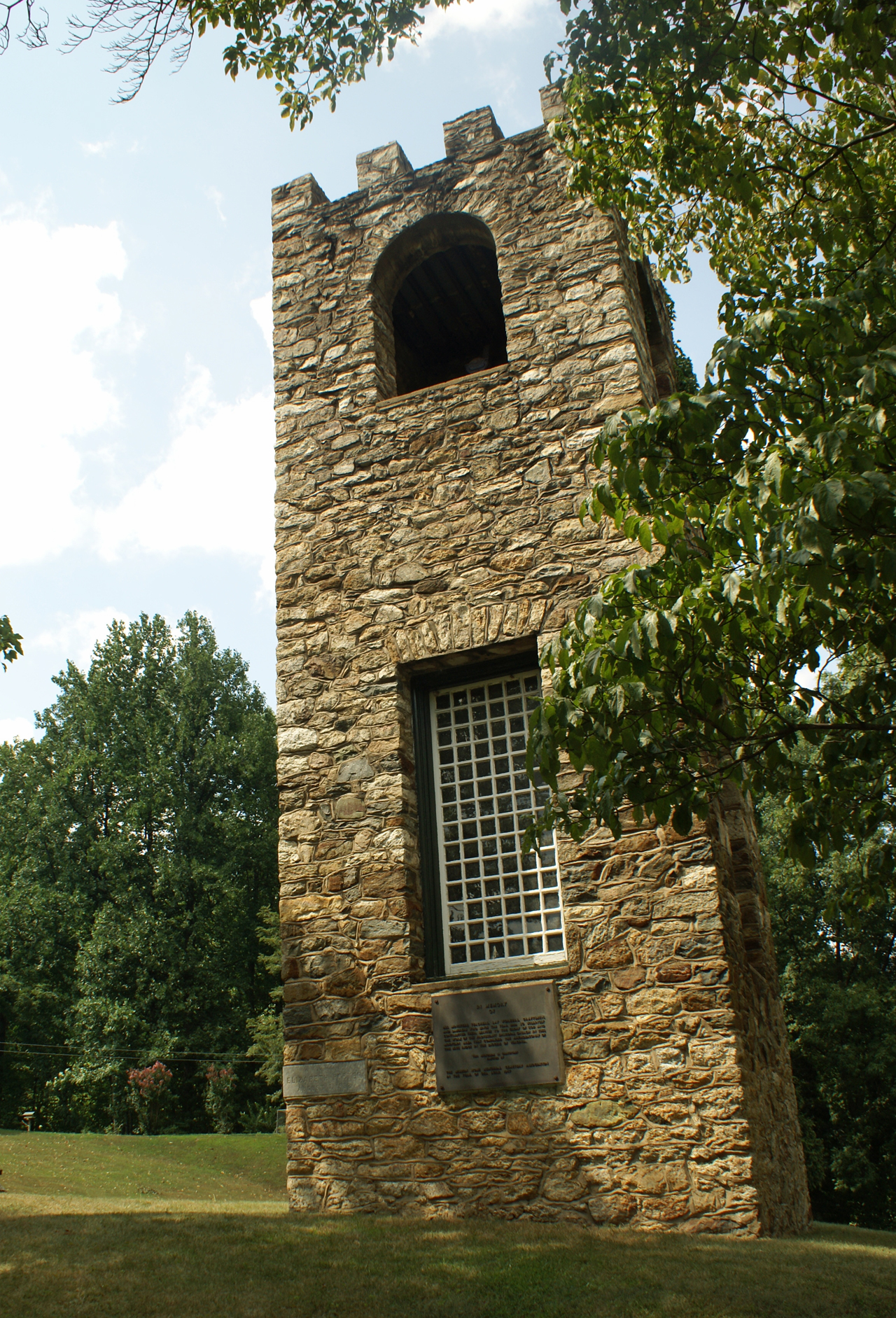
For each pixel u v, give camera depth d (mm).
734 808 9531
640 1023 7465
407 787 9008
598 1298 5164
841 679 6910
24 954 34281
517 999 7812
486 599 9164
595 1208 7145
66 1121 35688
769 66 6090
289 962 8719
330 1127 8109
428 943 8672
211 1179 15234
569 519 9102
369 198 11219
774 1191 7355
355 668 9453
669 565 4520
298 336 10992
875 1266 5984
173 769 37062
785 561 3564
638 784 4703
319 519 10109
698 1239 6590
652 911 7703
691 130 6641
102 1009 31094
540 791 8773
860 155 7059
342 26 7078
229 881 34906
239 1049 34094
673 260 8680
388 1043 8164
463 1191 7547
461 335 13305
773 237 7738
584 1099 7438
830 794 4887
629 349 9422
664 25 5984
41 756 38156
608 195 7625
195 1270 5629
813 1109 25266
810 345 4273
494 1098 7688
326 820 9062
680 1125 7133
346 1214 7633
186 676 38781
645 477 4438
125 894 34000
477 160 10766
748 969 8383
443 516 9602
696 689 4371
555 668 8648
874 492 3451
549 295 9906
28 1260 5805
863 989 24656
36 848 36031
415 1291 5297
